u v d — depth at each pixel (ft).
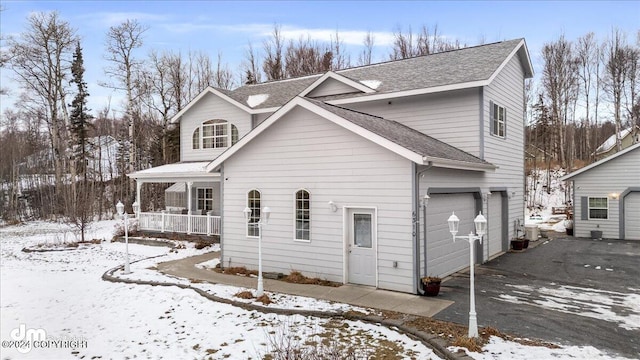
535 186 112.68
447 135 45.70
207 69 131.03
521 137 58.23
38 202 110.22
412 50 134.82
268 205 38.99
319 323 25.18
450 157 35.06
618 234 64.03
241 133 65.31
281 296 30.91
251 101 65.41
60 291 35.55
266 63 135.95
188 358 21.20
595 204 65.87
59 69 109.60
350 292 31.73
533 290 32.78
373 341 22.26
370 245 33.50
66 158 114.32
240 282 35.76
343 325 24.77
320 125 35.68
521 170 58.23
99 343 24.21
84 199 69.05
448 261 38.14
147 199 109.60
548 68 133.18
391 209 32.12
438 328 23.48
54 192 112.37
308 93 57.82
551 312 26.96
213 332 24.54
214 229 57.31
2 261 51.01
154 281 36.45
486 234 45.85
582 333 23.11
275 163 38.52
